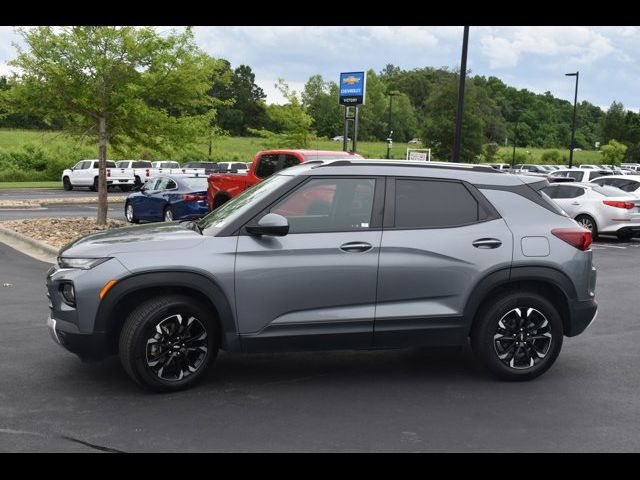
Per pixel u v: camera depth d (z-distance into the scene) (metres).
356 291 5.26
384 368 5.96
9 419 4.61
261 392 5.25
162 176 18.27
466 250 5.40
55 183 45.59
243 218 5.22
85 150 52.66
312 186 5.35
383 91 141.38
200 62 15.98
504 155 90.62
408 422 4.65
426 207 5.48
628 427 4.61
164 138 16.50
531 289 5.65
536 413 4.86
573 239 5.60
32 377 5.54
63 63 15.06
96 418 4.64
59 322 5.13
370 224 5.36
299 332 5.21
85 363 5.93
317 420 4.66
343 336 5.26
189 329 5.19
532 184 5.74
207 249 5.12
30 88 15.05
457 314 5.39
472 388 5.43
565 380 5.68
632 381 5.67
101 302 4.96
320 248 5.21
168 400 5.02
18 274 10.47
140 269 4.98
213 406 4.91
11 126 81.81
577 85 46.28
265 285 5.14
